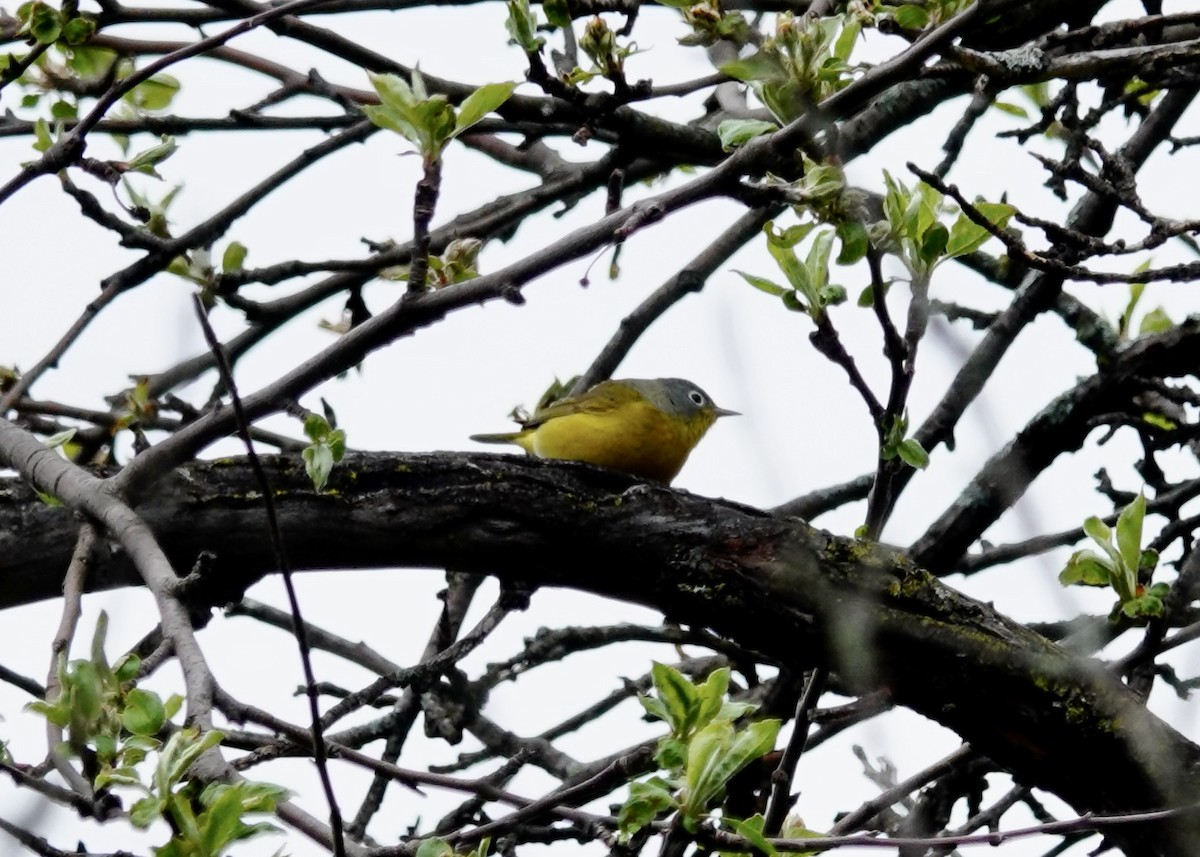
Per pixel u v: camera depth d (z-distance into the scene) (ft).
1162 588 30.94
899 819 39.60
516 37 32.40
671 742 23.15
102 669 21.93
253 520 30.71
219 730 20.34
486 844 23.27
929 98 41.06
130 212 37.47
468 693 42.09
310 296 41.27
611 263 32.50
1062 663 31.65
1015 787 38.78
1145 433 43.34
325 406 32.04
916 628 31.35
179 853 19.16
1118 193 31.42
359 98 45.78
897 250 25.95
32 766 21.98
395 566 31.89
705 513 32.12
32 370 37.04
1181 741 31.76
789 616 31.53
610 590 32.45
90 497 27.30
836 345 25.85
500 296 27.58
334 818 20.21
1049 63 28.30
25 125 42.83
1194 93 42.98
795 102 27.12
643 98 33.14
